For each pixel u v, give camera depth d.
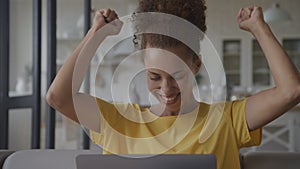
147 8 0.96
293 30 7.70
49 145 3.45
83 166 0.86
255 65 7.80
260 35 0.98
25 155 1.30
